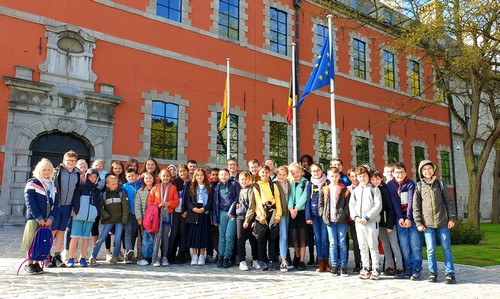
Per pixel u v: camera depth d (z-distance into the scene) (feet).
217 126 50.49
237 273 21.12
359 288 17.87
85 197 21.75
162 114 46.55
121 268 21.65
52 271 20.08
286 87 58.03
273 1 58.65
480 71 47.73
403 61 75.82
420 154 77.00
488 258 27.37
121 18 44.73
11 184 36.55
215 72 51.31
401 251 20.93
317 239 22.45
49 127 38.78
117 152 42.55
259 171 22.85
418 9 46.98
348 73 66.23
